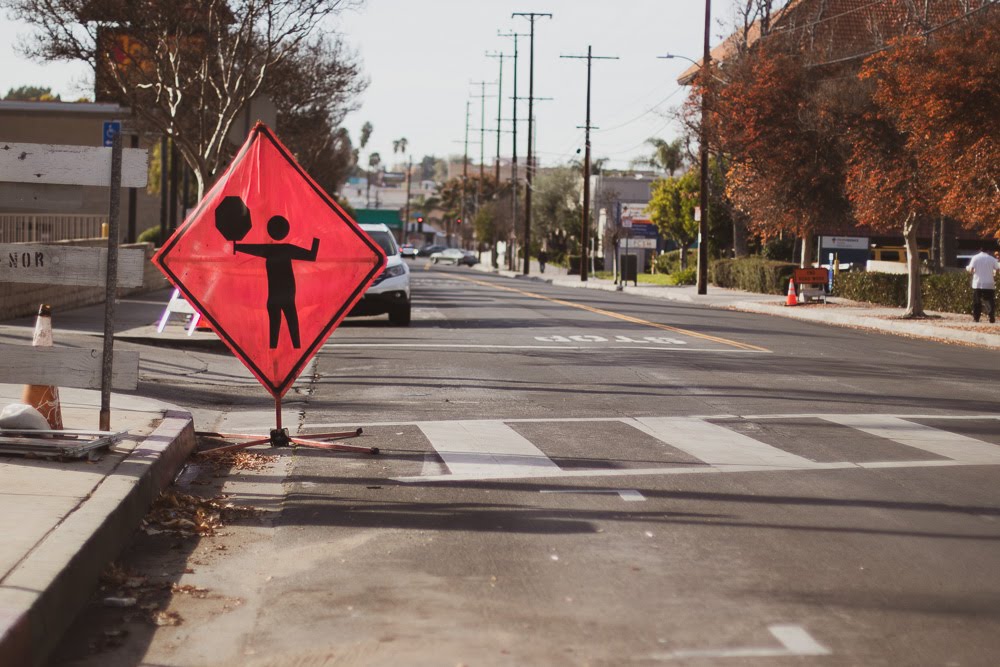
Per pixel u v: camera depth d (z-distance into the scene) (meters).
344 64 40.78
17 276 8.46
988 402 14.09
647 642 5.09
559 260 102.12
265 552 6.68
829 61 43.25
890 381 16.20
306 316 9.99
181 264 9.83
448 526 7.30
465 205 180.50
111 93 30.84
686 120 45.22
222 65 29.08
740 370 17.06
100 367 8.60
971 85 25.20
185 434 9.61
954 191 26.67
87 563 5.75
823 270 36.91
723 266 52.81
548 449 10.17
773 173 38.88
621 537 7.02
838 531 7.22
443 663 4.83
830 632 5.24
